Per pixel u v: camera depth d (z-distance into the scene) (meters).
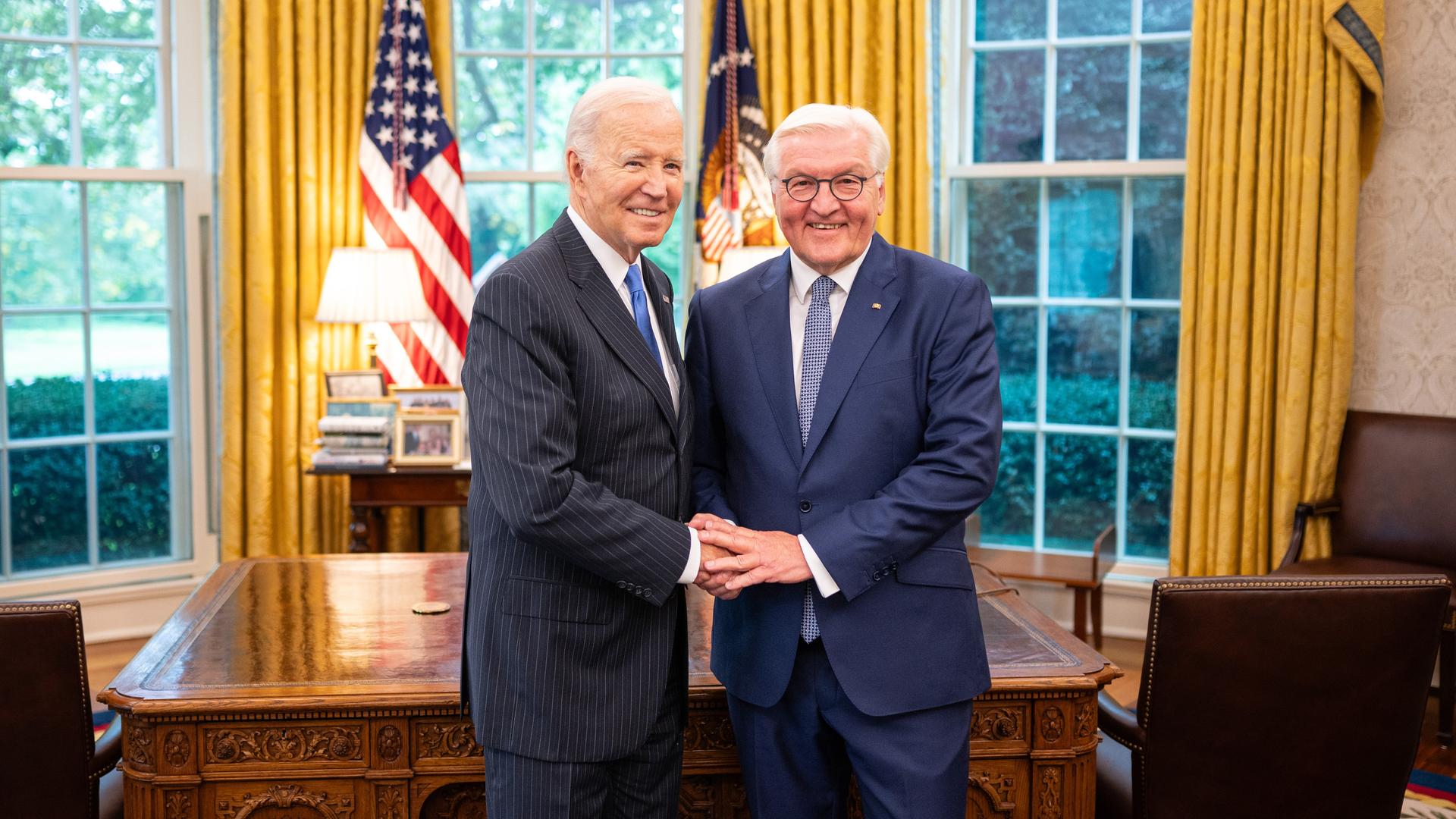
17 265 4.91
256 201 4.91
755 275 2.21
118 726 2.44
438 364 5.08
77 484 5.07
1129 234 5.03
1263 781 2.31
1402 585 2.25
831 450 2.06
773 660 2.08
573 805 1.94
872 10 4.90
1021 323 5.23
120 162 5.07
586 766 1.95
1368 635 2.25
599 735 1.95
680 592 2.11
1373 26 4.28
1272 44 4.41
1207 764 2.30
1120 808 2.49
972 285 2.08
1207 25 4.49
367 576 3.12
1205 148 4.56
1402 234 4.47
